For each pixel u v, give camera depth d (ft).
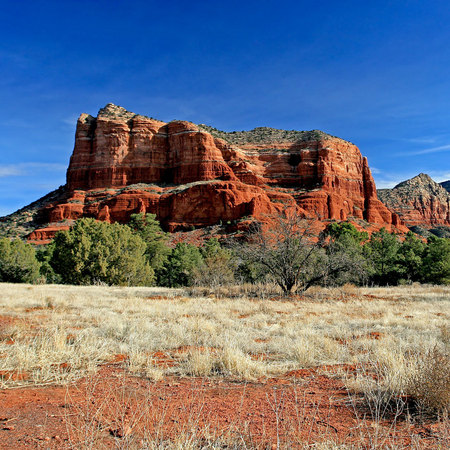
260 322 34.76
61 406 11.99
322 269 69.67
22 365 17.20
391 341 23.98
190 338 25.73
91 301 49.44
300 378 16.78
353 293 70.03
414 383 12.89
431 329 30.25
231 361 18.19
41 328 27.63
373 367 18.08
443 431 9.50
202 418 11.00
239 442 8.99
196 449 8.61
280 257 66.59
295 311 44.27
